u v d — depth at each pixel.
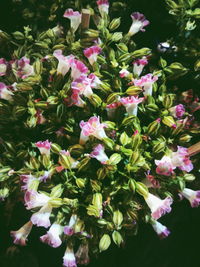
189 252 0.36
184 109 0.30
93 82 0.28
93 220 0.28
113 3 0.36
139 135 0.27
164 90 0.30
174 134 0.29
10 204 0.32
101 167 0.27
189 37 0.34
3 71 0.31
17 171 0.28
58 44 0.32
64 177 0.27
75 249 0.34
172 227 0.36
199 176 0.33
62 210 0.27
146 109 0.29
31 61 0.32
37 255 0.36
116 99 0.28
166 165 0.26
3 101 0.31
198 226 0.36
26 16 0.38
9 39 0.34
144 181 0.27
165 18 0.36
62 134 0.29
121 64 0.30
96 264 0.36
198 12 0.32
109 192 0.27
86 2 0.37
